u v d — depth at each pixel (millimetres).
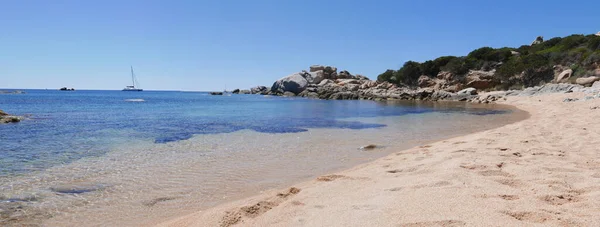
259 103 42125
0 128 13695
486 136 8695
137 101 51125
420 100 49312
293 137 11375
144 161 7422
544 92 38312
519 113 20875
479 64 60688
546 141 7512
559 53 51750
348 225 2980
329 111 26281
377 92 56531
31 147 9172
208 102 46312
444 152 6684
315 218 3285
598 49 46906
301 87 70125
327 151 8617
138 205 4590
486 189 3846
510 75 52219
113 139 10852
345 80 72438
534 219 2920
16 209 4402
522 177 4438
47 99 56781
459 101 44531
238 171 6488
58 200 4770
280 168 6723
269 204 4035
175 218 4078
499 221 2861
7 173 6242
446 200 3475
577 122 10961
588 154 5973
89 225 3920
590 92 27984
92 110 27656
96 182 5707
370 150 8680
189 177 6055
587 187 3896
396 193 3906
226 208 4012
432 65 66125
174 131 13133
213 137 11406
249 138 11156
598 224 2771
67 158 7695
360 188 4418
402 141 10172
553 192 3719
